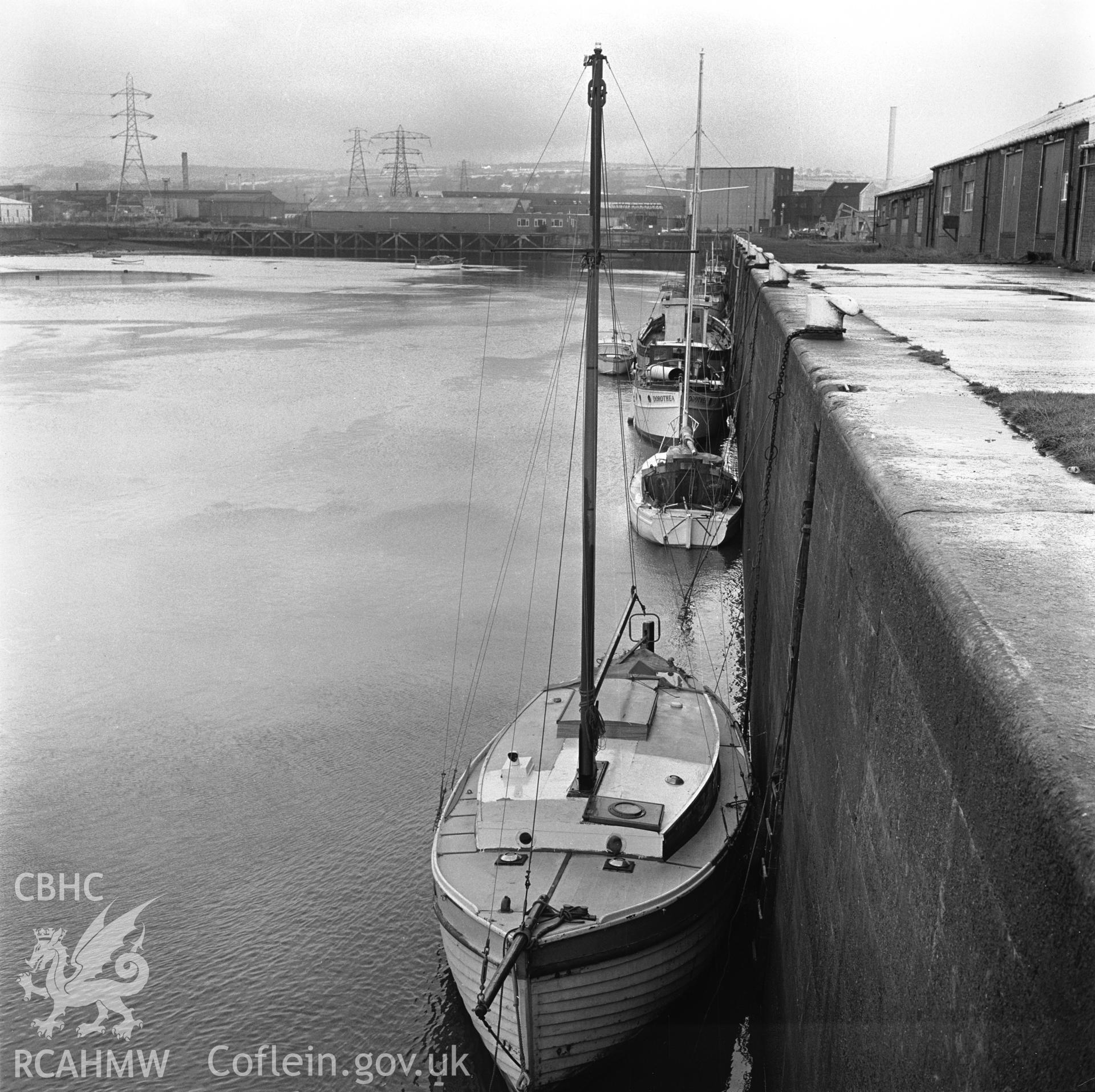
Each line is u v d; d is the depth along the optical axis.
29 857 17.78
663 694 17.11
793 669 13.37
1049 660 4.77
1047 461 8.80
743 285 55.94
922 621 6.10
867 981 7.07
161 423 51.47
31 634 26.80
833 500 10.58
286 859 17.67
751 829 15.63
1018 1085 4.04
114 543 33.84
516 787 14.10
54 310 107.88
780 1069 11.55
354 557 32.34
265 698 23.27
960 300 28.47
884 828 6.87
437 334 88.38
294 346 80.94
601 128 14.76
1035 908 3.94
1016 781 4.22
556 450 46.31
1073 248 48.53
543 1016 12.19
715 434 48.28
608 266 15.73
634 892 12.82
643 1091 13.25
